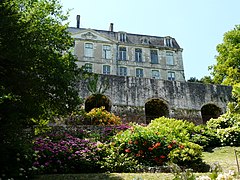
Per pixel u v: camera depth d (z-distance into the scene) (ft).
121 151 32.45
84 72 34.40
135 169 28.99
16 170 22.99
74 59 33.45
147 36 124.36
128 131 35.50
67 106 31.58
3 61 26.12
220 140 44.09
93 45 110.73
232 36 101.45
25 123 27.96
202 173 26.89
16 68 26.32
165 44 122.83
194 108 68.03
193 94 69.41
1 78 26.02
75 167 28.19
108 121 50.19
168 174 26.61
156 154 31.73
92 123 49.85
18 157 23.98
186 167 30.04
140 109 63.77
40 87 27.53
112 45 113.39
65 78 28.78
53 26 33.32
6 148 23.71
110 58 111.14
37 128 34.42
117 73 109.91
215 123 50.65
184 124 45.50
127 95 63.98
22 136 26.35
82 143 32.37
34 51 27.07
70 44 34.60
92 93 60.95
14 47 25.57
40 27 31.17
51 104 29.68
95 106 65.62
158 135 33.78
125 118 61.82
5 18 26.20
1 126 23.48
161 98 66.49
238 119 48.85
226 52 100.73
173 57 120.67
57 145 30.07
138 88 65.51
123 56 114.42
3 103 23.70
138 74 113.09
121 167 28.91
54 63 29.17
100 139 38.06
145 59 116.16
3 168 22.81
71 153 29.19
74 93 30.68
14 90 25.72
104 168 28.55
